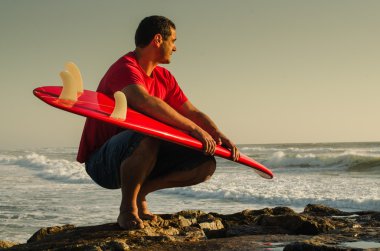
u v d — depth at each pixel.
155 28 3.06
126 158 2.82
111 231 2.96
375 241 2.87
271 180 18.61
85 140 3.13
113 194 13.63
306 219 3.37
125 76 2.93
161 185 3.13
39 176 21.94
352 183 16.86
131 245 2.75
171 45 3.14
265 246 2.74
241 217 3.90
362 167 24.88
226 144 3.14
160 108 2.82
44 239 3.06
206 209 11.37
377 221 3.71
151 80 3.15
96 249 2.60
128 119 2.61
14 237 8.09
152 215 3.20
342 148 53.84
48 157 46.41
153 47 3.08
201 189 14.39
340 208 12.12
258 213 4.06
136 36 3.12
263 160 28.95
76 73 2.83
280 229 3.41
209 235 3.35
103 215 9.97
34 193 14.64
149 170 2.90
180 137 2.69
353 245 2.75
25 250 2.80
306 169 25.48
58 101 2.48
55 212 10.58
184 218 3.44
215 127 3.25
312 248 2.55
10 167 30.70
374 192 14.05
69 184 17.70
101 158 2.98
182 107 3.37
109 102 2.85
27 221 9.55
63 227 3.54
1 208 11.34
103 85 3.08
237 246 2.75
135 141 2.79
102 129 3.08
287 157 28.45
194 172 3.01
